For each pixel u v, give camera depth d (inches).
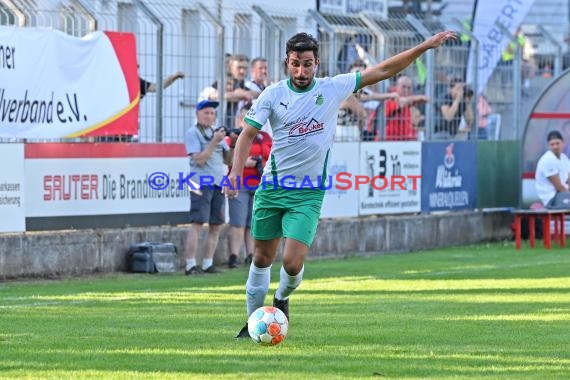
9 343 998.4
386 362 906.1
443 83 2229.3
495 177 2347.4
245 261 1870.1
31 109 1642.5
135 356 927.7
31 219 1644.9
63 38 1672.0
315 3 2618.1
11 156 1619.1
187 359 912.9
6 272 1610.5
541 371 871.1
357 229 2060.8
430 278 1631.4
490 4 2559.1
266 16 1964.8
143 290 1478.8
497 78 2381.9
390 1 3533.5
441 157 2225.6
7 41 1612.9
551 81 2271.2
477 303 1321.4
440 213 2231.8
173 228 1817.2
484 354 949.8
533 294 1418.6
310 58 982.4
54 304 1309.1
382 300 1355.8
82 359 912.9
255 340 973.2
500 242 2338.8
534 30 2977.4
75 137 1692.9
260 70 1900.8
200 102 1712.6
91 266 1707.7
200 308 1267.2
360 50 2053.4
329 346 985.5
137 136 1768.0
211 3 1958.7
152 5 1840.6
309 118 986.1
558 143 2267.5
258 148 1808.6
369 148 2085.4
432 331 1083.3
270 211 1007.6
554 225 2288.4
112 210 1737.2
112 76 1731.1
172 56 1831.9
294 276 1002.1
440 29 2219.5
